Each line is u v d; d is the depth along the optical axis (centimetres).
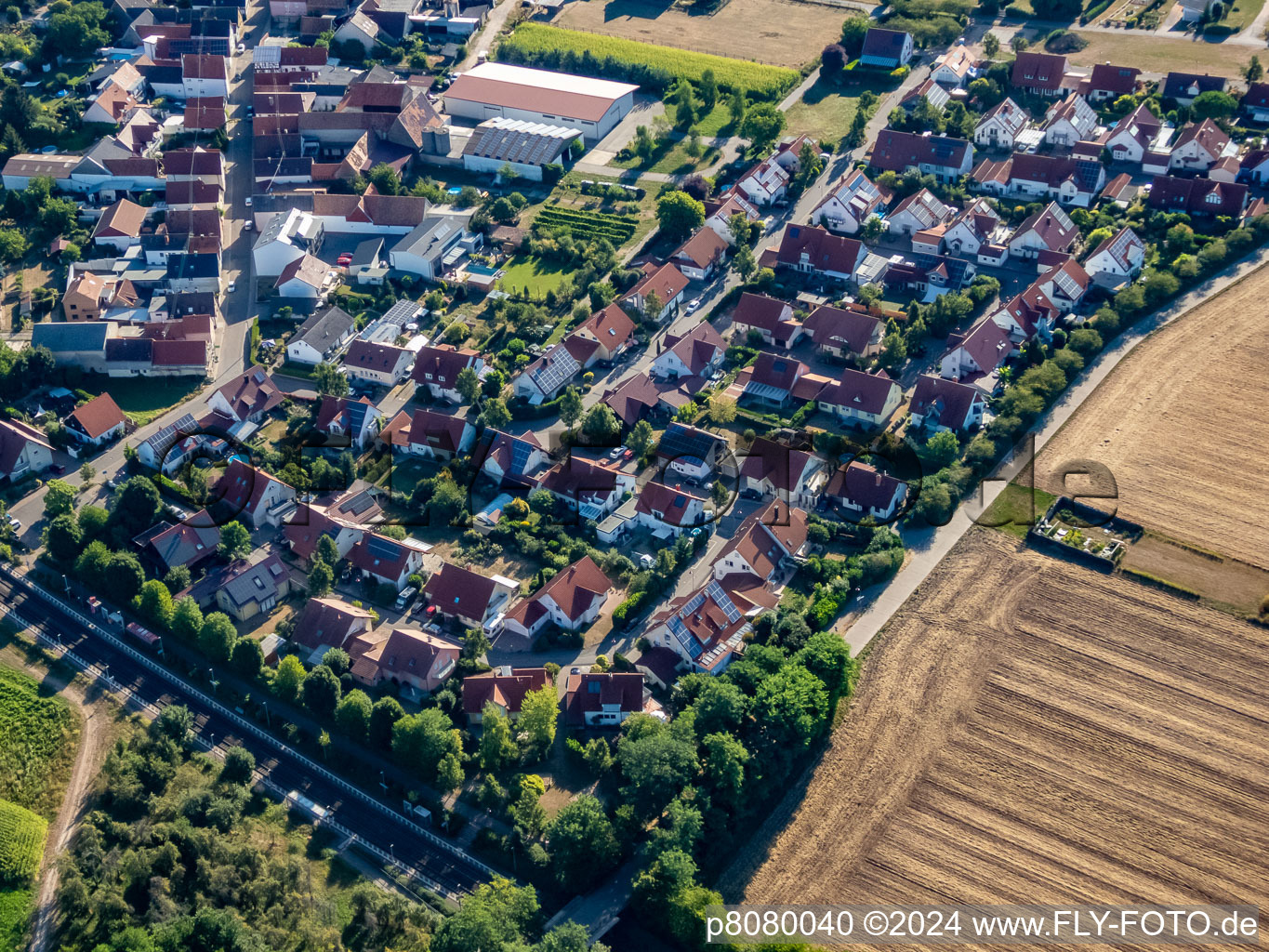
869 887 18538
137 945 17125
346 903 18438
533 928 18050
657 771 18850
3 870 18612
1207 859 18712
